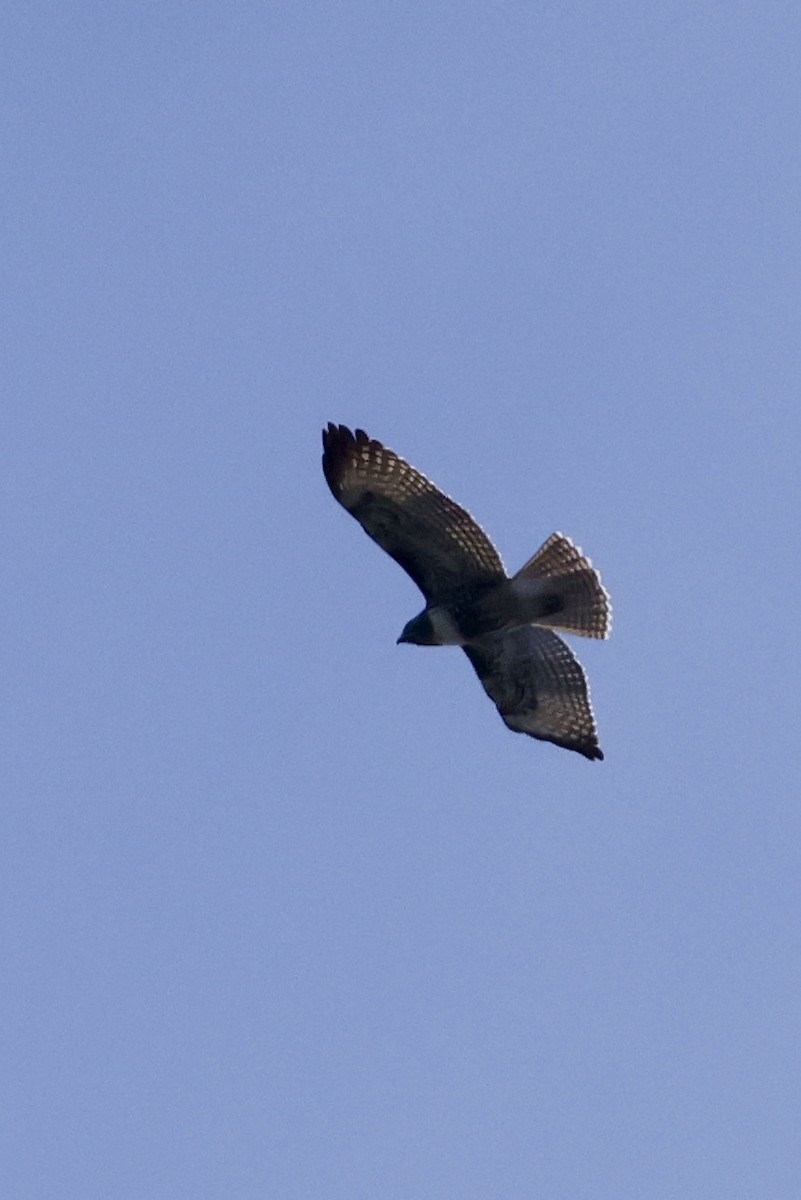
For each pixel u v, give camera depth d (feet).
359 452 63.31
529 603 64.90
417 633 65.67
